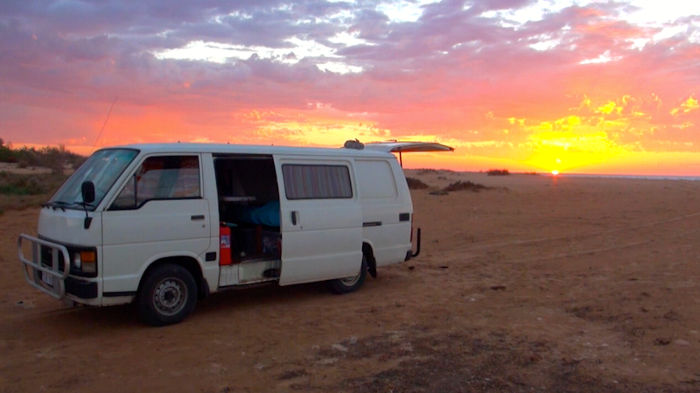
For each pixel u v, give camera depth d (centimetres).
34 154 4450
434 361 599
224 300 884
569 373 562
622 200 2789
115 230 683
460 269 1134
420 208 2370
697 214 2103
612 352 619
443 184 3894
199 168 761
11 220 1750
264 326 740
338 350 640
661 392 515
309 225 850
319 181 879
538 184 3975
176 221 730
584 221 1936
